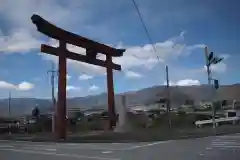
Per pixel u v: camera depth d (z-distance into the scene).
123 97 43.44
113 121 42.34
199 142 25.84
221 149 19.66
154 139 31.17
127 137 33.12
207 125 58.22
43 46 31.97
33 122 64.31
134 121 45.97
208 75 39.34
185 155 16.61
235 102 77.56
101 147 23.73
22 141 35.84
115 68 42.88
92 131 47.88
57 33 32.78
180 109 72.81
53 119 50.38
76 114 68.81
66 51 34.31
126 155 17.45
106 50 40.50
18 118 73.88
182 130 43.81
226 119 59.47
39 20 30.31
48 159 16.45
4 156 18.58
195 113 67.31
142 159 15.36
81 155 18.05
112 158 16.19
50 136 40.28
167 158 15.48
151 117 54.97
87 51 37.69
